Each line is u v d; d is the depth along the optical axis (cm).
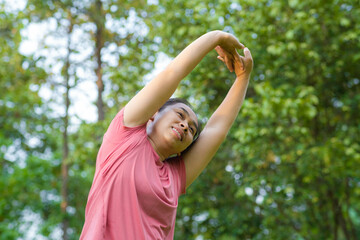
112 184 208
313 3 807
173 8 938
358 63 843
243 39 829
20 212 1652
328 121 894
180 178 247
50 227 1342
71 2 1148
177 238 957
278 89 770
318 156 778
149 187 211
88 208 214
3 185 1565
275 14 814
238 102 269
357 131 852
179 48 955
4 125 1761
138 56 1052
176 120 231
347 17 852
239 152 913
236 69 265
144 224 208
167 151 234
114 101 1070
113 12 1136
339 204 895
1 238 1554
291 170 862
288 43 798
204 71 867
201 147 257
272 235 893
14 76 1379
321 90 869
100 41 1164
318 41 859
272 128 806
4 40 1300
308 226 898
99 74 1160
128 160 211
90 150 1043
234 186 919
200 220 959
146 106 215
